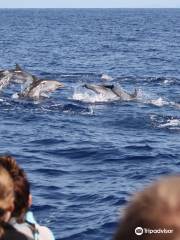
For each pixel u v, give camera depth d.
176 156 27.95
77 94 48.03
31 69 76.50
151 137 33.19
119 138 32.56
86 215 18.69
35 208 19.39
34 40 142.25
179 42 138.88
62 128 35.56
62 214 18.84
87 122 37.91
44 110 42.09
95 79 65.50
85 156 27.72
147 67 80.50
